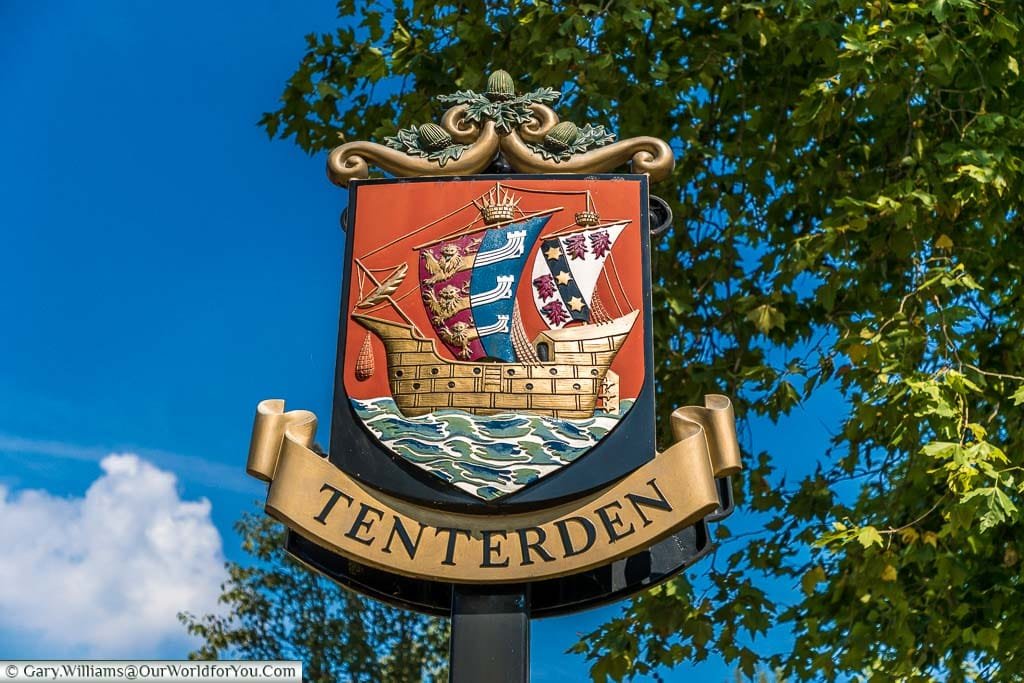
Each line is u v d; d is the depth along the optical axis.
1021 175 7.99
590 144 4.30
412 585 4.00
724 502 3.87
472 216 4.16
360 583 3.99
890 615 7.77
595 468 3.75
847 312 8.96
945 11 7.58
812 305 9.24
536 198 4.18
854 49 7.71
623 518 3.68
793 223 9.55
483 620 3.67
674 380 9.14
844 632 8.34
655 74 8.91
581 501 3.73
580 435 3.79
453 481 3.72
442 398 3.87
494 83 4.40
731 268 9.52
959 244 8.37
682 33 9.48
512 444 3.78
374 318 4.02
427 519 3.73
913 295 7.95
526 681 3.60
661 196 9.52
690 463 3.72
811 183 9.12
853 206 8.03
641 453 3.77
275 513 3.74
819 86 7.96
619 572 3.90
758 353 9.17
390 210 4.18
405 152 4.32
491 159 4.29
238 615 14.13
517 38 8.93
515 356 3.92
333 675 13.89
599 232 4.11
